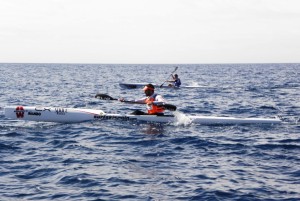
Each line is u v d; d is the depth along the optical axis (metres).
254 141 10.20
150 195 6.07
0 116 14.24
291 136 10.94
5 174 7.09
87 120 12.78
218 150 9.20
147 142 10.04
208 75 67.81
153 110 12.75
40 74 67.25
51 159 8.23
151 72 87.94
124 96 24.89
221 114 16.00
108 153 8.84
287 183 6.65
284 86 35.56
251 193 6.16
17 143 9.78
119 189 6.32
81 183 6.61
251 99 22.67
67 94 25.52
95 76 60.78
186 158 8.42
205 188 6.39
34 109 12.45
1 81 40.84
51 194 6.06
